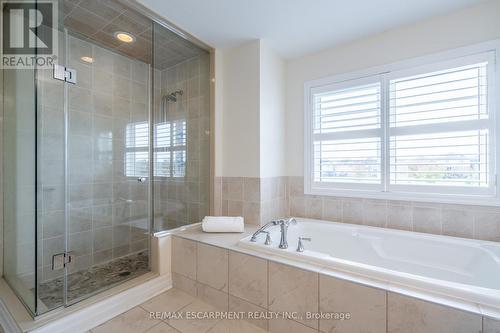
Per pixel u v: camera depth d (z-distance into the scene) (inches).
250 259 61.5
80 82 87.4
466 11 70.9
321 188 97.3
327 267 54.0
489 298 39.6
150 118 98.2
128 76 101.8
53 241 69.9
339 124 93.7
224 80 99.3
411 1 68.0
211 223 81.4
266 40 90.3
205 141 98.8
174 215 92.5
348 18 76.4
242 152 94.3
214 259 68.3
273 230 84.1
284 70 105.2
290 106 105.1
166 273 78.7
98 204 92.4
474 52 69.7
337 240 84.4
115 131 98.5
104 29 83.6
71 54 84.5
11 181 69.7
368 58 87.0
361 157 88.9
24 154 63.3
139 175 98.4
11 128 69.0
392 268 74.1
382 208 84.6
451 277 65.4
